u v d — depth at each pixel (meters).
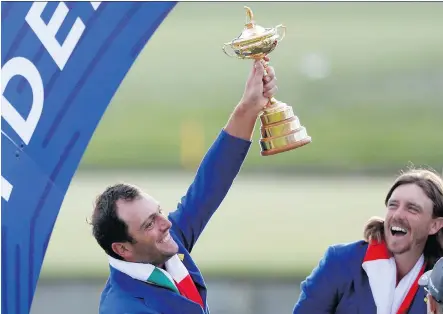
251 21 11.62
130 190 10.83
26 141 10.34
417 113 92.81
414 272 11.89
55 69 10.45
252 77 11.59
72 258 51.88
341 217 63.94
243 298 43.56
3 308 10.25
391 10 111.06
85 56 10.55
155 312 10.75
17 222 10.32
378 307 11.85
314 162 83.56
